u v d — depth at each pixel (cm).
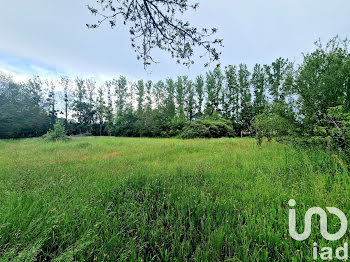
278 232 173
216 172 420
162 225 204
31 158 735
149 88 4450
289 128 574
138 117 3778
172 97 3994
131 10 263
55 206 233
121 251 161
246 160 514
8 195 277
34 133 3534
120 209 246
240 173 405
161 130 3347
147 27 281
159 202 264
